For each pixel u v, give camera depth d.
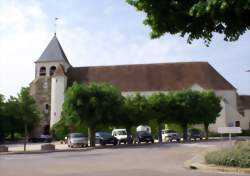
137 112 48.34
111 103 42.91
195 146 34.84
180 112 53.94
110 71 77.19
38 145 51.00
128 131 48.25
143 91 72.56
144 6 10.64
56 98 72.81
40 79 76.75
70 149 37.12
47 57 77.50
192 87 70.62
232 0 8.98
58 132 64.00
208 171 16.38
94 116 41.97
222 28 10.41
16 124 65.00
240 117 70.50
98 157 25.50
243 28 10.19
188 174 15.09
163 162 21.05
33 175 15.44
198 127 67.62
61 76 73.50
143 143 47.03
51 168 18.41
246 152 16.89
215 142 41.81
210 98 56.59
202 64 76.56
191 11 9.52
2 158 27.08
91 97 42.22
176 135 54.53
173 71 75.81
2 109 62.69
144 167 18.31
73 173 15.95
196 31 10.59
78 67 79.19
